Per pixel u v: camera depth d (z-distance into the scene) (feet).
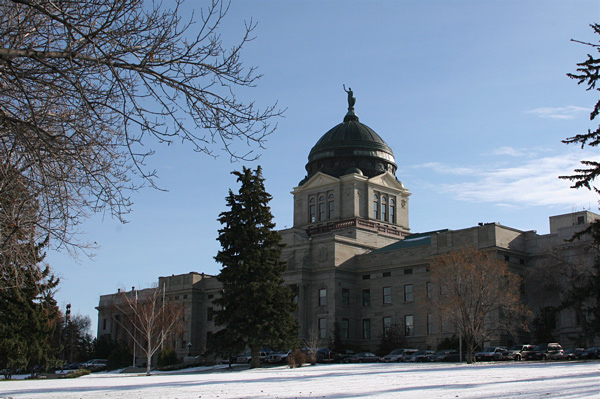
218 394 111.45
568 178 97.04
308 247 366.63
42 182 58.85
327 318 351.87
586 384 107.76
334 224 395.75
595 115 93.66
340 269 356.38
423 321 332.60
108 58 53.62
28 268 70.18
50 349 238.07
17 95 58.80
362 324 358.02
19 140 57.93
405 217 429.79
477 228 317.22
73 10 55.01
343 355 311.47
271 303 271.90
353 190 408.26
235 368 270.67
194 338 414.82
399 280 347.77
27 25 56.44
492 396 91.76
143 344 408.05
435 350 316.81
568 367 171.94
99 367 390.01
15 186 60.39
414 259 342.03
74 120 57.00
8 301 219.41
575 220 329.11
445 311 253.24
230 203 277.85
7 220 61.05
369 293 359.25
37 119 57.06
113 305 453.99
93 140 57.26
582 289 227.61
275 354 306.55
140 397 107.86
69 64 56.24
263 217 276.41
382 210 419.33
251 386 134.31
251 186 278.87
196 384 150.41
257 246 274.16
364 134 431.84
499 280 259.60
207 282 423.64
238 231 275.18
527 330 272.72
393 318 345.72
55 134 59.11
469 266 250.78
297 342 272.92
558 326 301.02
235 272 267.80
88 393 123.34
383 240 398.21
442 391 103.50
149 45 56.54
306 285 359.66
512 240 318.45
